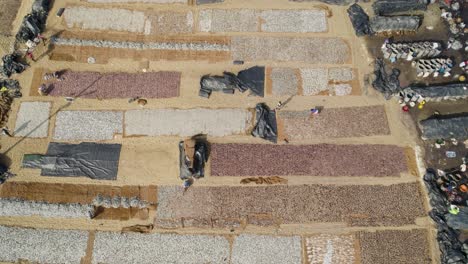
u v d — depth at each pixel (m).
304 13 30.55
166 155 25.91
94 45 29.16
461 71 28.73
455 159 25.94
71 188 25.03
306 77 28.33
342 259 23.53
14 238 23.77
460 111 27.47
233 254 23.61
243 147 26.22
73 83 27.95
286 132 26.64
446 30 30.03
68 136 26.52
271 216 24.50
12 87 27.70
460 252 23.31
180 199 24.86
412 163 25.86
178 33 29.75
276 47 29.30
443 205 24.55
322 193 25.02
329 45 29.38
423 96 27.30
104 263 23.39
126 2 30.66
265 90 27.86
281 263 23.44
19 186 25.00
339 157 25.95
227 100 27.53
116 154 26.00
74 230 24.05
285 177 25.45
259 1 30.73
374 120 27.00
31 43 28.84
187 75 28.27
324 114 27.12
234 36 29.64
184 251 23.66
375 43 29.48
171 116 26.97
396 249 23.73
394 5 30.19
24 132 26.55
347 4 30.62
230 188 25.12
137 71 28.42
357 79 28.31
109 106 27.31
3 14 30.38
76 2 30.62
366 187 25.19
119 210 24.58
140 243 23.80
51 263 23.36
